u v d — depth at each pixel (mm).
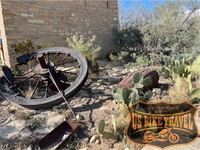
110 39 7699
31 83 4008
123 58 7020
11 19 4902
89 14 6844
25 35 5207
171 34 6430
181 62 4496
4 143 2273
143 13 7609
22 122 2723
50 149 2209
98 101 3365
